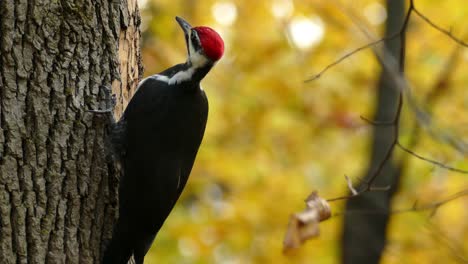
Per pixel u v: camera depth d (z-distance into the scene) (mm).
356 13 14281
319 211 7328
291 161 14883
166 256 14719
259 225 14727
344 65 14523
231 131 14789
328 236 14445
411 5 7816
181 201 15328
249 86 14562
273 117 14656
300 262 14625
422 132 13055
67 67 6930
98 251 7070
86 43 7039
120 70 7406
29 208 6676
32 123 6746
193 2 14570
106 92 7152
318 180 14766
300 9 14328
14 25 6699
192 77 7773
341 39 14422
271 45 14523
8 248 6582
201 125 7898
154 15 14516
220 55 7852
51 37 6848
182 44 14516
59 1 6875
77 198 6930
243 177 14703
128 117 7516
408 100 10227
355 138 14891
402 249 13953
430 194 13930
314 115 14680
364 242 13266
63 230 6836
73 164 6918
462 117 14078
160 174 7441
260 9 14492
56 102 6859
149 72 14289
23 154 6688
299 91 14609
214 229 14703
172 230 14727
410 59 14305
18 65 6703
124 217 7164
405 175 13477
